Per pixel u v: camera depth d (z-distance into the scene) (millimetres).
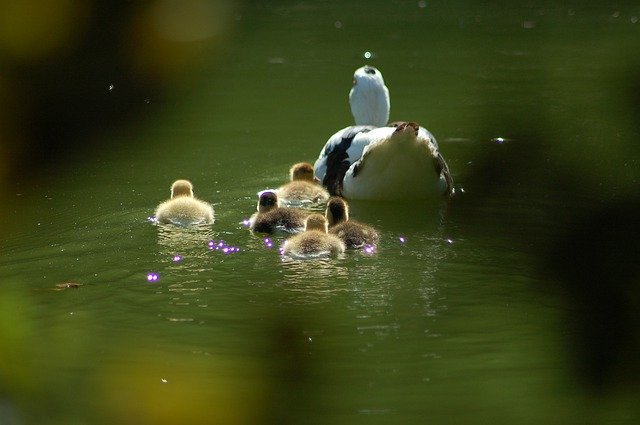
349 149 18672
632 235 4820
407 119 23344
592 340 4609
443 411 8844
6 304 3873
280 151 21578
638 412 7500
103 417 5051
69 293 12375
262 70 29391
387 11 38594
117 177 19266
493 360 10062
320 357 4746
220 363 9695
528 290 10977
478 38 33094
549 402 7941
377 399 9117
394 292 12266
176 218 15914
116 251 14359
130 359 8922
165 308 11773
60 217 16344
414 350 10336
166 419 4000
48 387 4922
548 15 36875
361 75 21156
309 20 37000
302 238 14055
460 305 11734
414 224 15867
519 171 5348
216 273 13250
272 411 4316
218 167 20266
